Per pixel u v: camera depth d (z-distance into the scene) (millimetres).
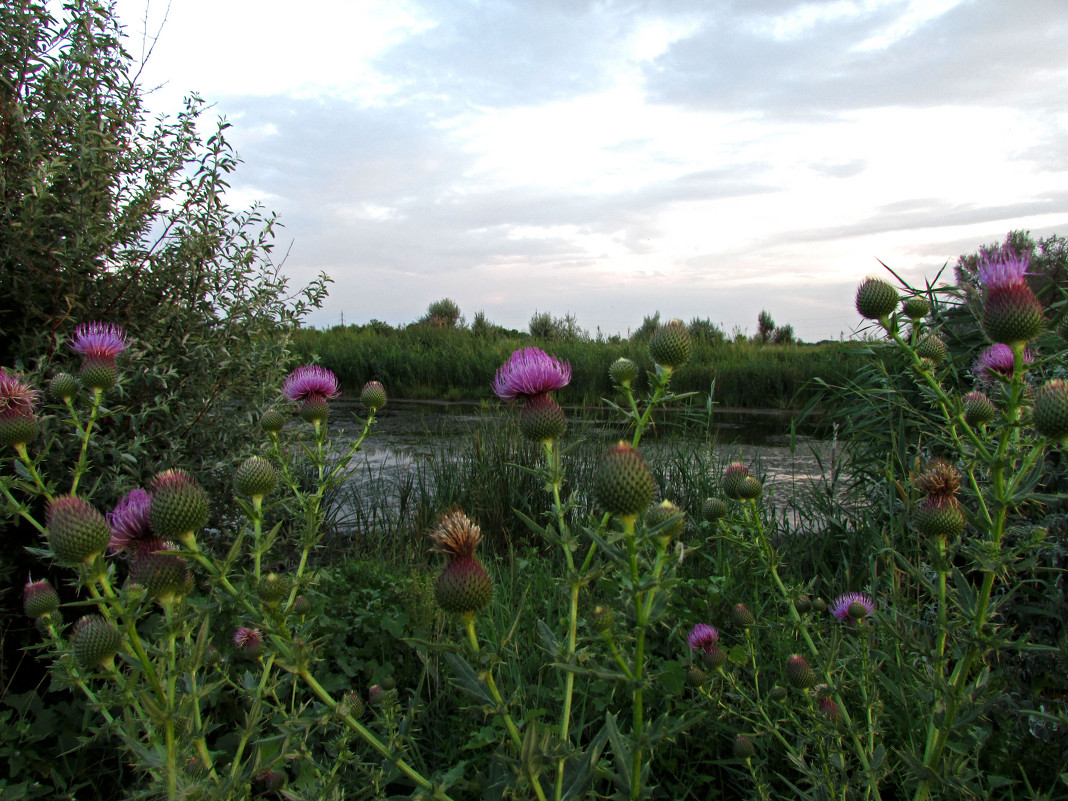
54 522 1581
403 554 5066
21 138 3646
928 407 4531
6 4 3725
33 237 3643
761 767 2367
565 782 1573
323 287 5023
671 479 5777
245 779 1629
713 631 2422
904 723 2396
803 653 2715
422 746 2752
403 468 7824
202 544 3129
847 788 1896
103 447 3492
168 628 1595
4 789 2402
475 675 1527
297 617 2066
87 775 2693
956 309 4512
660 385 1913
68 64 3852
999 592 2863
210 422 4297
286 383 2848
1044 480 2924
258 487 2059
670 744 2541
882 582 3564
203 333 4371
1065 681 2520
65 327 3830
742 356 19062
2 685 2957
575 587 1589
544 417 1916
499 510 5691
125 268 4051
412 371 19438
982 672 1855
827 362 15047
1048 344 3148
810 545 4488
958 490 1844
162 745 1550
